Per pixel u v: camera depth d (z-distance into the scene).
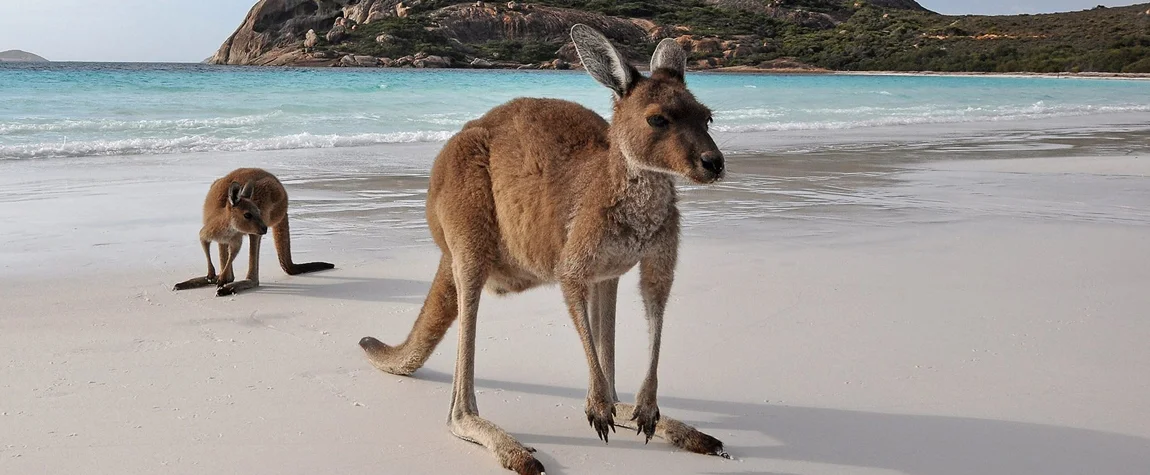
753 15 114.56
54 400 4.47
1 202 9.68
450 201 4.04
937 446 4.09
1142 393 4.68
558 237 3.79
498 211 3.97
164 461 3.86
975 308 6.16
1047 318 5.95
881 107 31.11
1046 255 7.82
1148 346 5.40
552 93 33.00
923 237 8.55
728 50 95.62
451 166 4.06
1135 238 8.59
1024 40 98.44
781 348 5.37
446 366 5.16
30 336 5.45
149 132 17.30
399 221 9.33
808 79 55.97
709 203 10.35
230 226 6.83
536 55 88.06
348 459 3.92
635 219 3.67
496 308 6.10
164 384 4.74
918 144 17.83
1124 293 6.58
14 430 4.11
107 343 5.38
